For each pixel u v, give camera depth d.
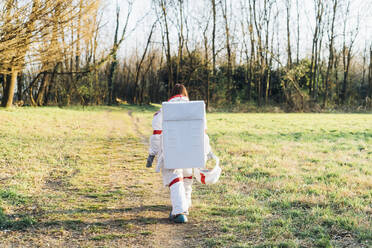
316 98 38.19
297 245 3.24
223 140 11.81
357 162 7.74
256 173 6.73
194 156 3.96
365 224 3.71
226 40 37.50
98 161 8.27
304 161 8.05
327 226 3.75
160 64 49.34
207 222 4.05
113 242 3.53
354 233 3.50
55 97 35.66
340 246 3.23
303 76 41.28
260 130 15.67
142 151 10.09
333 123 19.59
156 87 54.62
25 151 8.88
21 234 3.69
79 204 4.80
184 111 3.95
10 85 21.05
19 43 10.34
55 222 4.05
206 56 37.69
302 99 35.44
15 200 4.80
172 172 4.18
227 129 16.09
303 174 6.52
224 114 30.34
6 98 21.09
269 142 11.49
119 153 9.59
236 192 5.40
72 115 21.56
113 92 47.72
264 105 38.12
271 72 41.88
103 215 4.35
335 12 37.19
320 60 39.41
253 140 12.01
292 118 24.30
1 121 14.63
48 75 30.09
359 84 46.06
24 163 7.39
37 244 3.45
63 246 3.42
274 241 3.38
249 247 3.27
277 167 7.25
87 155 9.03
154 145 4.16
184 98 4.31
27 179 6.07
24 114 18.14
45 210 4.48
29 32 10.02
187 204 4.24
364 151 9.47
